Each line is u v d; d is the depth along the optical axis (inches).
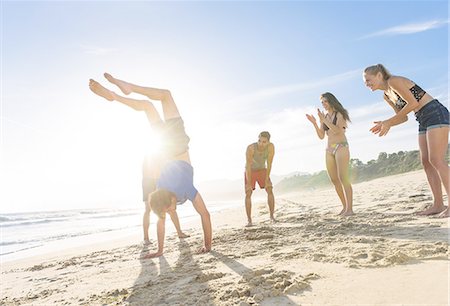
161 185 159.6
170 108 162.2
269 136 246.5
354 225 175.5
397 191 395.5
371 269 95.7
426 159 180.9
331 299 78.1
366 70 189.2
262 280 97.9
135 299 100.7
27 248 335.6
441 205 179.8
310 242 147.8
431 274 83.8
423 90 171.8
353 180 3289.9
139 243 242.5
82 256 212.1
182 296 96.5
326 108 232.1
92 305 101.3
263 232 192.9
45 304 110.2
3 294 134.0
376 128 177.5
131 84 155.3
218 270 119.0
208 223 161.0
